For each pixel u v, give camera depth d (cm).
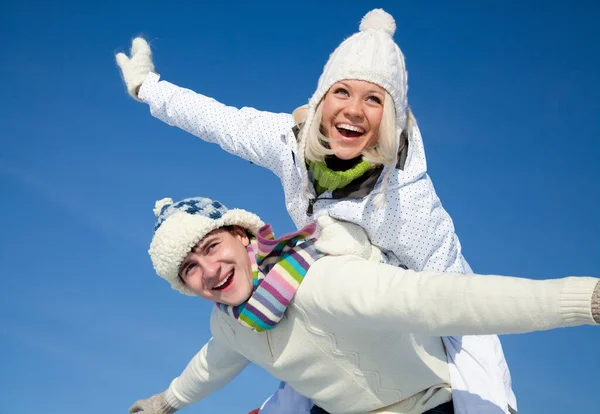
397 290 247
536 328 219
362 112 327
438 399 304
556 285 216
